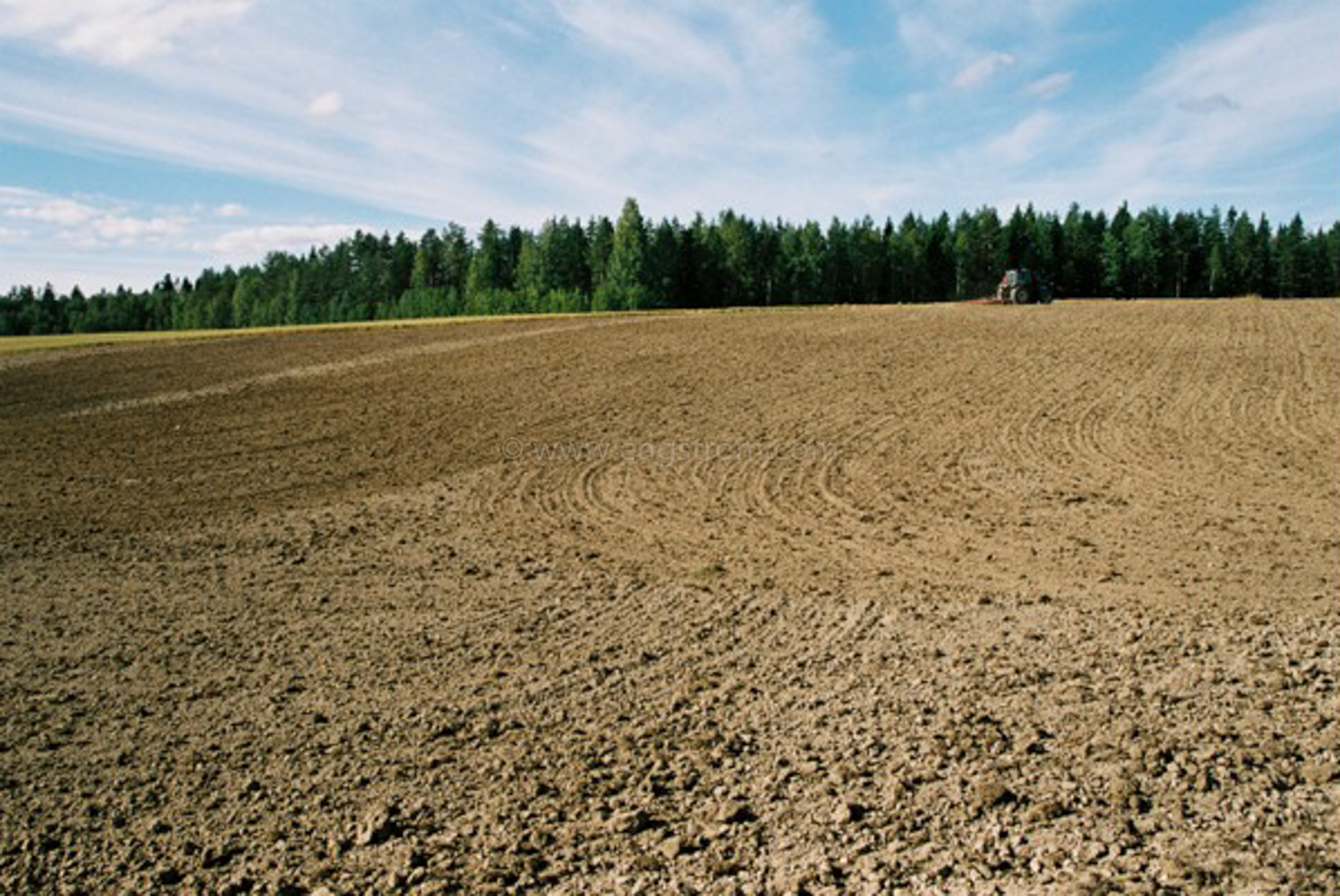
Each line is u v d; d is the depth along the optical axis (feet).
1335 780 13.83
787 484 41.65
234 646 24.00
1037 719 17.29
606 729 18.25
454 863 13.53
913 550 31.01
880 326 105.29
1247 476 39.14
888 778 15.35
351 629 25.17
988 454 45.68
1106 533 31.76
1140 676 19.10
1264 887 11.21
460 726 18.75
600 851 13.66
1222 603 23.77
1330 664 18.92
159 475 47.32
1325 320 96.84
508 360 87.81
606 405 63.72
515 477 45.09
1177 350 78.64
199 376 84.94
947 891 11.93
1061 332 93.81
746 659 21.85
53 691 21.24
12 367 93.25
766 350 87.92
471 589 28.55
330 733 18.61
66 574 31.17
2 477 47.32
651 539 33.96
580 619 25.40
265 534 36.17
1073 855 12.46
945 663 20.77
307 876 13.44
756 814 14.51
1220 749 15.26
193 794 16.25
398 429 58.29
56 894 13.34
